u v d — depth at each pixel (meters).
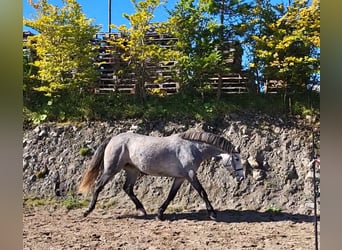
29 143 10.41
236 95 11.01
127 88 11.69
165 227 6.94
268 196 8.70
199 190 7.66
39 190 9.52
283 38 10.11
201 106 10.59
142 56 10.77
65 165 9.89
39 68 11.54
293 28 10.46
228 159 7.67
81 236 6.11
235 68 11.10
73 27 10.98
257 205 8.58
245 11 10.70
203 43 10.67
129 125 10.48
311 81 10.58
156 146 7.79
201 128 10.10
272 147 9.52
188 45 10.86
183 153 7.72
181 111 10.58
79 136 10.43
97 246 5.47
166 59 10.81
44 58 11.14
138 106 10.94
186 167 7.68
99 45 12.01
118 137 8.17
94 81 11.44
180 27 10.88
